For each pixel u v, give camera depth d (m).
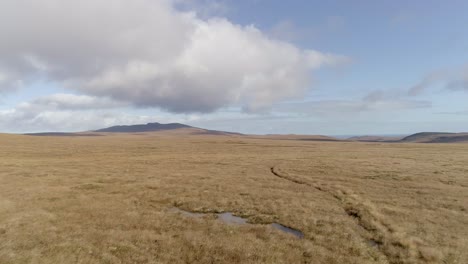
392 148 103.12
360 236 19.47
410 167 50.97
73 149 89.12
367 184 36.91
